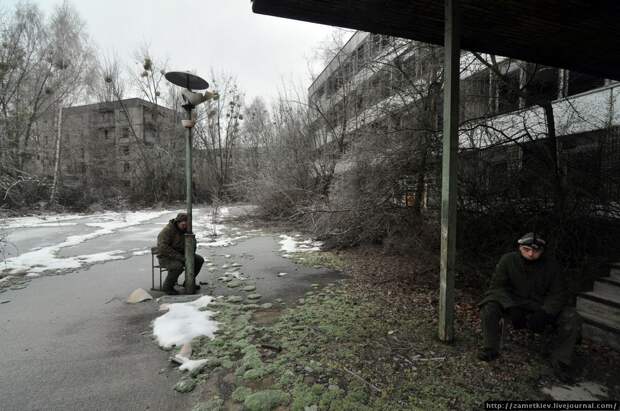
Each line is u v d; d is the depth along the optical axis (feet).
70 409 7.07
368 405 7.20
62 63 71.31
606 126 18.10
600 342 10.18
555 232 15.28
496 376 8.43
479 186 17.12
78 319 12.34
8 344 10.25
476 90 21.17
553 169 16.43
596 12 11.28
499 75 18.94
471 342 10.34
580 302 11.55
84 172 77.36
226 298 14.78
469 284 16.61
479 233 17.22
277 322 12.03
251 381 8.16
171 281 15.35
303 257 23.94
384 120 22.72
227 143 94.94
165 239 15.43
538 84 21.21
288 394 7.56
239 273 19.51
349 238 26.13
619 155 16.21
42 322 12.03
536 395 7.67
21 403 7.27
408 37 12.86
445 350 9.80
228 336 10.75
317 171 38.19
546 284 9.31
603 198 15.01
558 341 8.63
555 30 12.60
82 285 16.83
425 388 7.87
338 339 10.53
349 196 23.63
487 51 14.20
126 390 7.80
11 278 18.11
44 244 29.32
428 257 18.72
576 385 8.07
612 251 14.35
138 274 19.06
